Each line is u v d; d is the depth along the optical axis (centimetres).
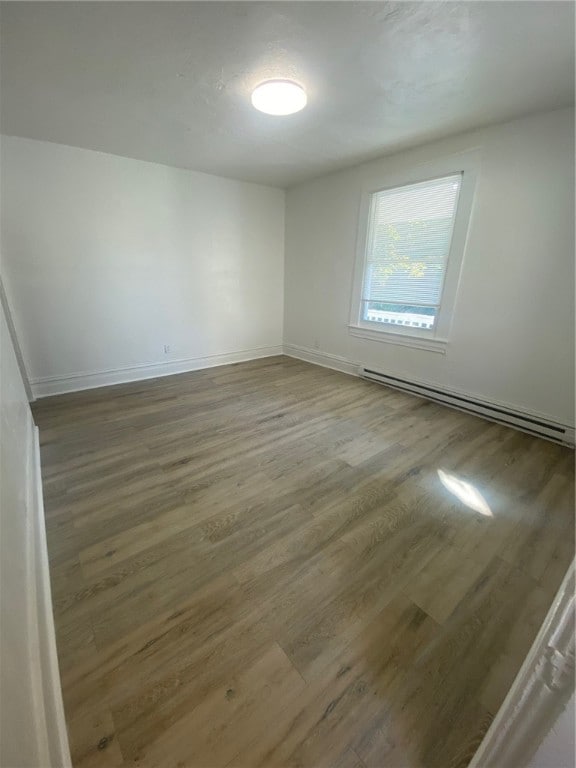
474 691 110
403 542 170
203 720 101
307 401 349
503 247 277
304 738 98
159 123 262
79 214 333
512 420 292
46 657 106
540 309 266
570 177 238
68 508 190
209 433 279
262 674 113
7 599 87
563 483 217
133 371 406
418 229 335
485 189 279
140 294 390
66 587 143
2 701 64
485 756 68
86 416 307
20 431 190
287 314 518
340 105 232
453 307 319
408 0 141
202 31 160
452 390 334
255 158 346
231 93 216
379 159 347
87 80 202
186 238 405
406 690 110
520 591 145
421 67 188
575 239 242
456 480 220
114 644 122
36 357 341
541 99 223
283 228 485
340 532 175
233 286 461
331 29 158
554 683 48
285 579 149
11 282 313
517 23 154
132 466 231
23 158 297
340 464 237
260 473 225
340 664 117
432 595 143
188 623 129
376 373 404
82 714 102
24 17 150
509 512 191
